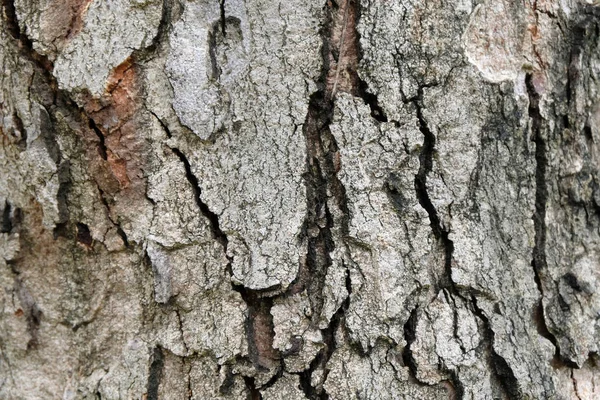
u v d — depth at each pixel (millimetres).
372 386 812
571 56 863
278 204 812
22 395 832
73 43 814
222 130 812
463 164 824
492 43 836
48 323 833
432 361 815
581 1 868
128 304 821
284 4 815
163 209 813
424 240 818
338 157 816
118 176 818
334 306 813
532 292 842
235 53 813
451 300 821
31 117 823
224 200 812
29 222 833
